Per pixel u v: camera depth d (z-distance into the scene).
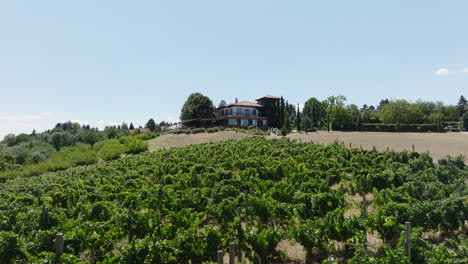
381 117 69.12
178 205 12.05
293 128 66.19
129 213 9.71
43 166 34.66
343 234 8.28
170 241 7.89
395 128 52.69
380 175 13.77
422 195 12.06
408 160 18.83
